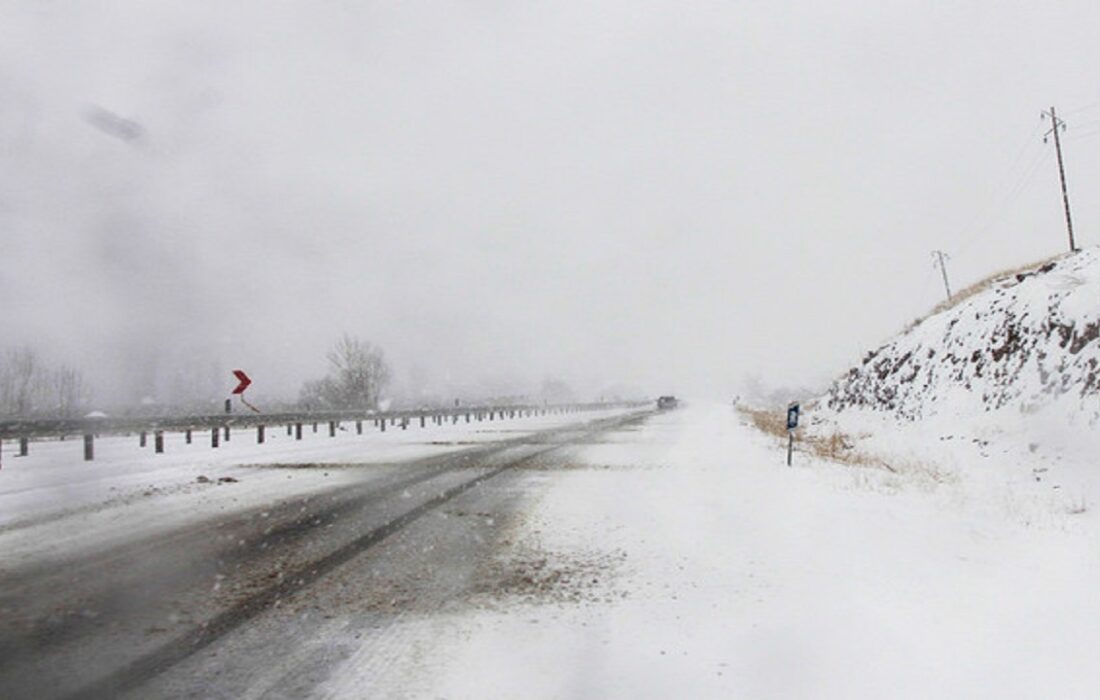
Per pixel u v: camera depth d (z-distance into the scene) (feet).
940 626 19.90
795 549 29.22
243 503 43.16
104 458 71.72
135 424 79.56
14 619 21.62
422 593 24.17
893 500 39.34
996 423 65.72
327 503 43.01
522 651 18.92
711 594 23.63
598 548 30.37
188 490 48.78
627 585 24.86
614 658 18.39
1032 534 31.22
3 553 30.14
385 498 44.88
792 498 40.57
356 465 64.69
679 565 27.32
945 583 24.06
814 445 83.87
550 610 22.29
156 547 31.19
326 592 24.32
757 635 19.79
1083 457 50.14
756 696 16.06
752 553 28.84
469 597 23.72
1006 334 76.33
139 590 24.59
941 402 82.07
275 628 20.77
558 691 16.47
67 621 21.40
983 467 57.67
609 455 70.90
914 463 61.87
